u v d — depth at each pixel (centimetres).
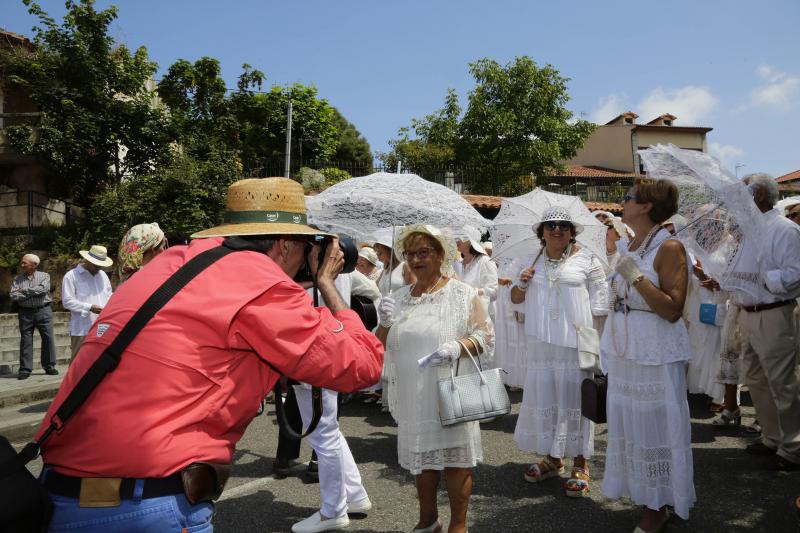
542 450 398
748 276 407
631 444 323
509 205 538
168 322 150
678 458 307
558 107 2419
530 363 411
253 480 432
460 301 318
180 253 169
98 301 726
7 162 1677
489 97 2398
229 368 156
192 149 1653
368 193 448
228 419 156
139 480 143
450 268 333
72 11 1589
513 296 420
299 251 194
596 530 335
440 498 393
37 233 1544
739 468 424
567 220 398
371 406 679
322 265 198
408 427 314
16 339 982
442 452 305
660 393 314
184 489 146
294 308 160
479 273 629
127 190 1502
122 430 143
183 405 147
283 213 187
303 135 2053
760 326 418
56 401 150
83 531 143
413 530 331
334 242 198
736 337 514
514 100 2348
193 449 148
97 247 726
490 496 388
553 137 2353
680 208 369
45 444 150
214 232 178
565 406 393
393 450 504
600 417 346
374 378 178
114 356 146
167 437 144
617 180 2730
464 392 295
